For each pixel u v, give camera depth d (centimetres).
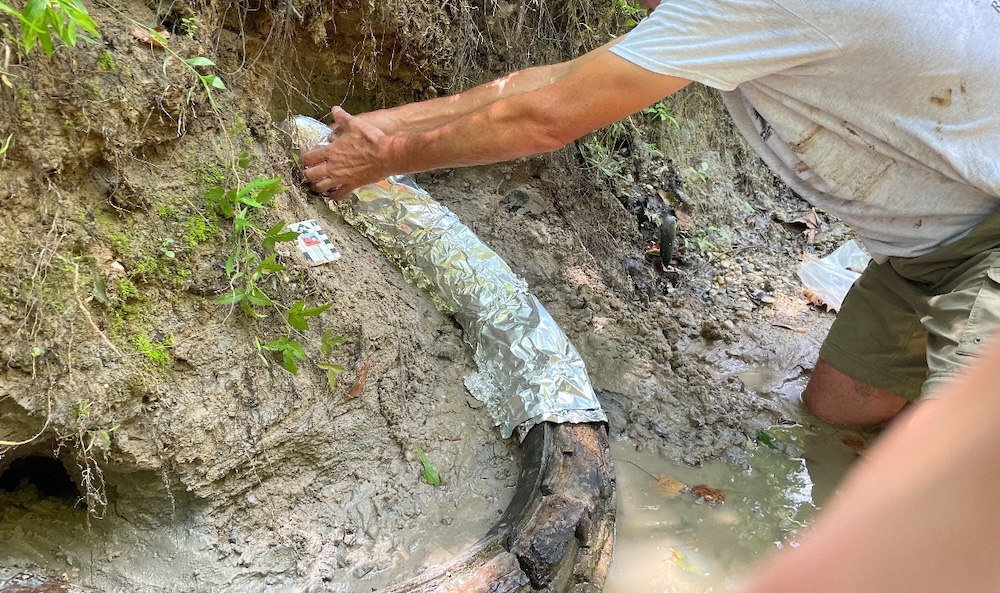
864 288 217
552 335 199
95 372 136
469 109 196
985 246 173
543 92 165
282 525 160
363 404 177
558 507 157
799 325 280
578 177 290
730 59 151
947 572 32
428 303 211
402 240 213
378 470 175
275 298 166
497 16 263
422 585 140
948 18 144
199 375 153
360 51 234
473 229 252
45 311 130
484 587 141
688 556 177
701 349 260
